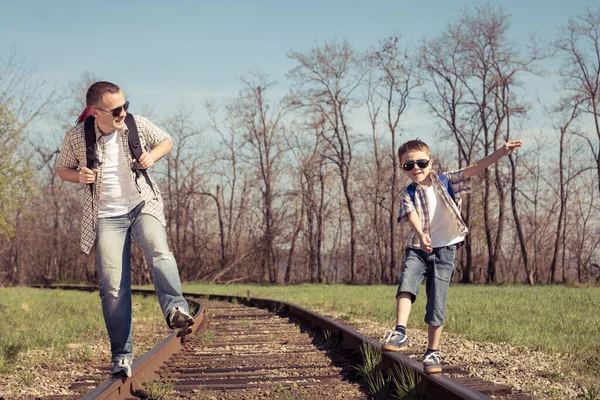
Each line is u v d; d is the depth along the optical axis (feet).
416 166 16.34
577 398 16.96
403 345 16.44
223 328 39.83
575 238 194.29
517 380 19.38
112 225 16.49
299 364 23.84
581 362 22.49
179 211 175.01
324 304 54.95
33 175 106.52
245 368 22.82
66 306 55.98
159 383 19.17
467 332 30.99
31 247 188.24
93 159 15.98
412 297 16.65
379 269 215.51
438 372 16.10
